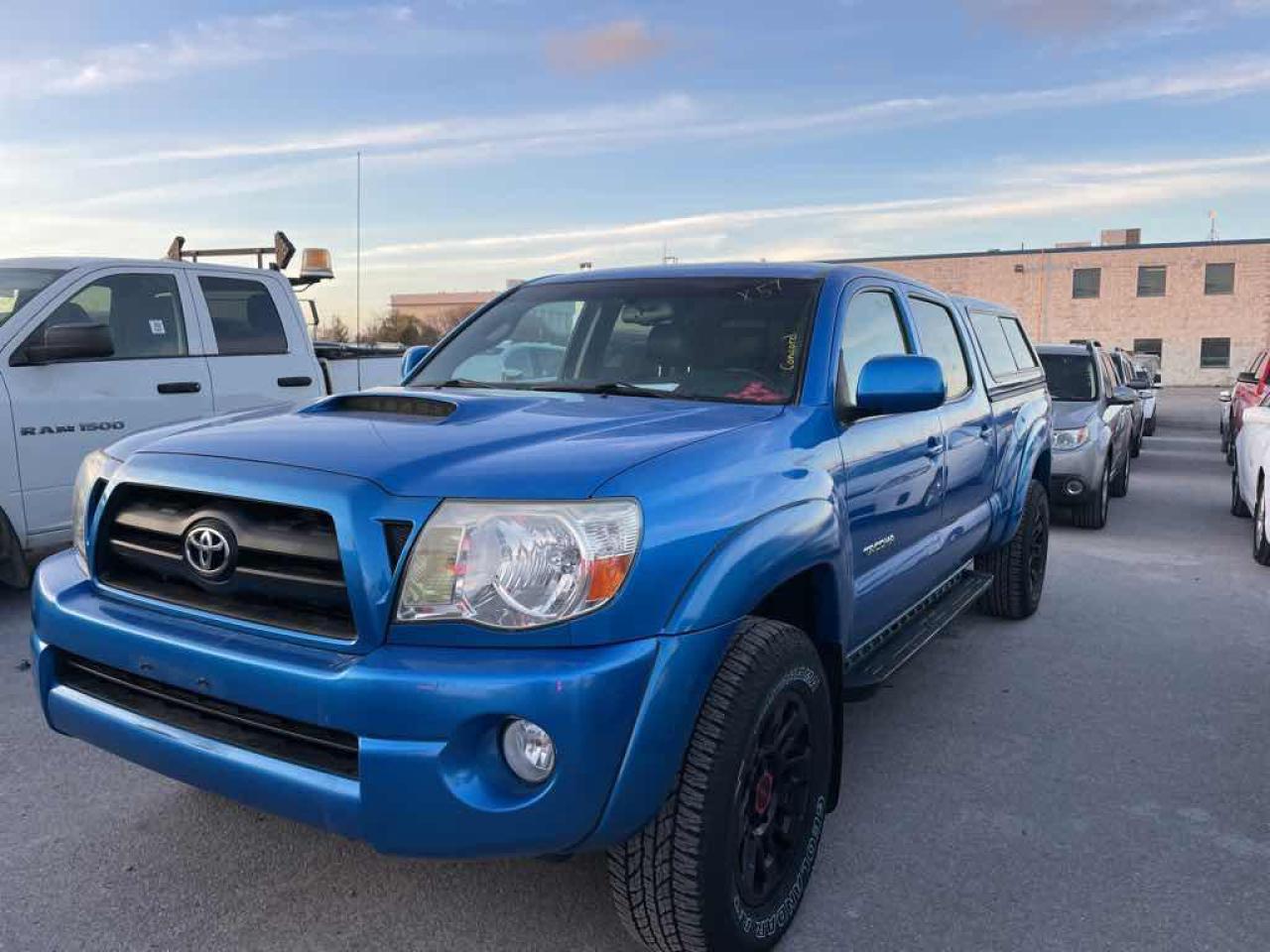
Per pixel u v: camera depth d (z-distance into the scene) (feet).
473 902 9.61
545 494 7.45
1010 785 12.44
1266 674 16.87
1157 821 11.51
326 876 10.03
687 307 12.14
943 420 13.96
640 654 7.38
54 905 9.43
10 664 16.01
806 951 8.96
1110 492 39.24
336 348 29.22
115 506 8.89
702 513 8.04
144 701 8.54
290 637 7.68
